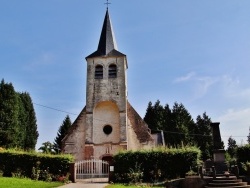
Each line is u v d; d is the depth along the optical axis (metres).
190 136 63.59
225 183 17.97
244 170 23.30
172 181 20.58
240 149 25.12
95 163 26.25
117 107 32.12
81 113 32.34
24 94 47.16
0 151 22.81
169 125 61.88
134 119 32.41
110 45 34.88
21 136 42.62
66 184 19.78
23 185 16.33
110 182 22.11
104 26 36.53
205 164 25.12
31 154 22.72
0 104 39.69
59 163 22.47
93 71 33.22
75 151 31.05
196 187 19.30
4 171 22.38
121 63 33.28
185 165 22.83
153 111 63.91
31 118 46.62
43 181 20.22
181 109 67.38
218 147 21.28
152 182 22.22
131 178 22.05
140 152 23.33
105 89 32.50
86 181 23.34
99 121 31.95
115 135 31.47
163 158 23.17
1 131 37.31
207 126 68.56
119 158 23.25
